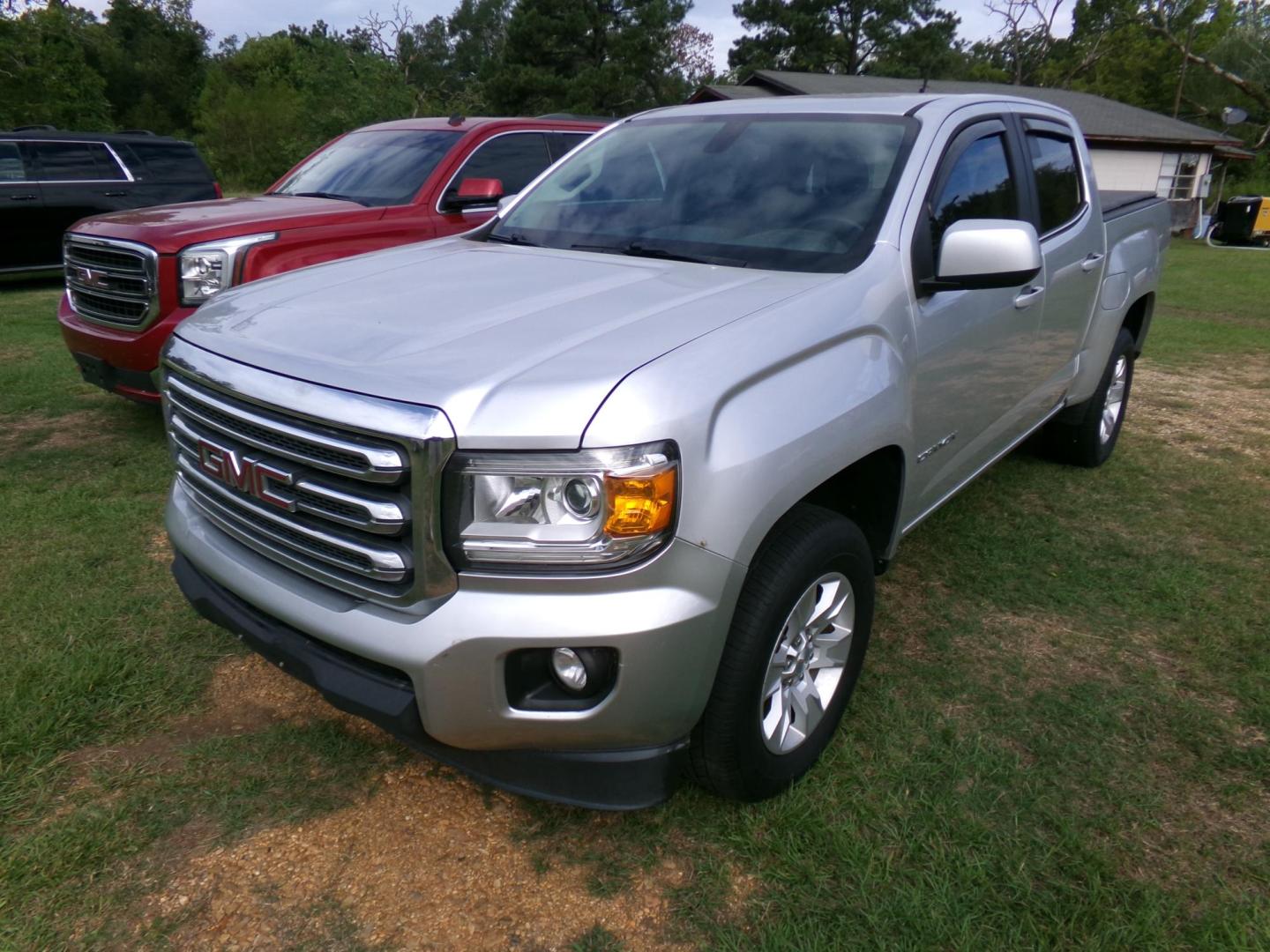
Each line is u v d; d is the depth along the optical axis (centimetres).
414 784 263
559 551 195
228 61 5366
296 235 523
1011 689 313
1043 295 375
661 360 207
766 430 215
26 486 474
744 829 246
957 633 350
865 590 271
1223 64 3812
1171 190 2814
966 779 267
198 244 490
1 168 1140
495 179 623
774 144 334
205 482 250
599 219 336
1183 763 277
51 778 260
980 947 212
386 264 305
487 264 296
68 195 1177
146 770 265
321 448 208
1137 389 752
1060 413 493
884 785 263
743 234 301
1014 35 4484
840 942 212
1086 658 335
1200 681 321
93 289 514
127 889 225
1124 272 478
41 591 362
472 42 7394
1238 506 484
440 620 199
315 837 243
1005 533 442
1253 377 805
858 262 275
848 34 4719
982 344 324
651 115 392
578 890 228
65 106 3183
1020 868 234
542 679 210
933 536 437
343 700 214
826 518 246
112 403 630
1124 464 550
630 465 191
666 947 213
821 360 240
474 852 240
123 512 441
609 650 200
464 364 206
